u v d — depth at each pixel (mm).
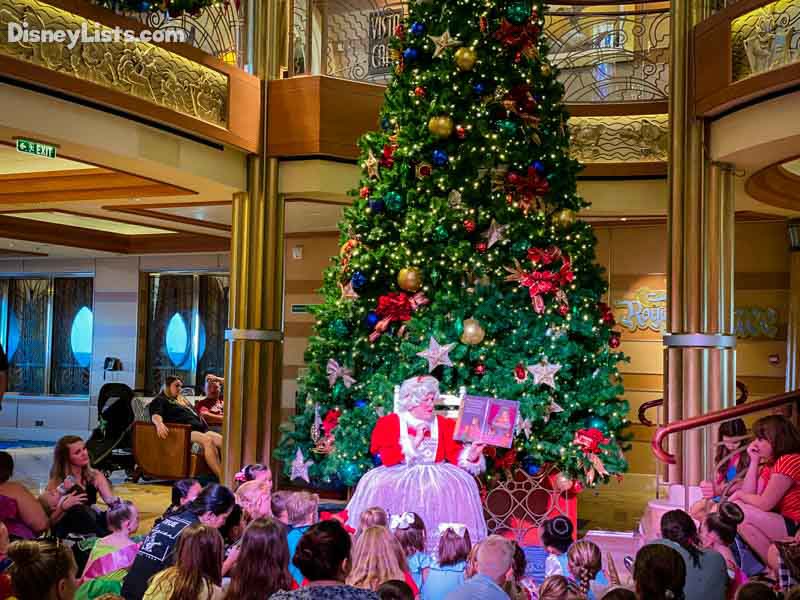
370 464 6754
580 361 6809
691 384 7520
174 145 7984
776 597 3037
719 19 7094
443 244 6750
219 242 14148
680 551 3840
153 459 10836
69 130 6758
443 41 7211
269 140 9234
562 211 6844
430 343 6484
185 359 15125
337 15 10703
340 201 9734
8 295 16562
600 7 11438
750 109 6934
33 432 15953
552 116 7055
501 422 6070
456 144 6848
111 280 15430
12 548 2977
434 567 4207
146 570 4031
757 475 5242
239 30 9289
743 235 11266
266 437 9344
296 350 13219
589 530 8172
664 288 11594
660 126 9594
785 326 11016
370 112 9352
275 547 3467
